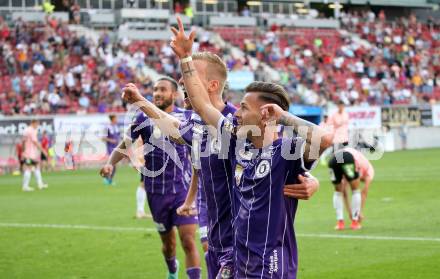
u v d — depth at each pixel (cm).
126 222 1698
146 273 1109
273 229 582
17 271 1140
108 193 2456
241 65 4950
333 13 6438
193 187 880
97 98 4284
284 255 583
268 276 577
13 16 4906
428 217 1608
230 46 5306
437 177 2598
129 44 4912
